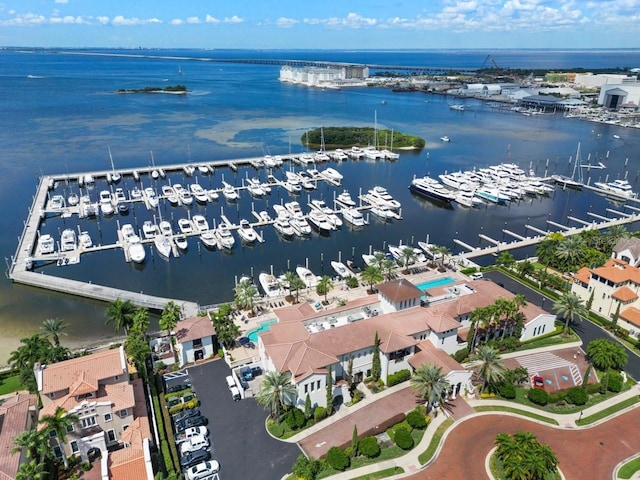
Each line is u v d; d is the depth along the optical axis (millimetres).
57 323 79500
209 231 144500
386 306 86438
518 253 130000
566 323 86812
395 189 193250
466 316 83812
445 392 67312
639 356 80000
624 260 103312
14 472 52125
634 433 62750
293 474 56469
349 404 68750
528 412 66750
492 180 196375
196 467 56719
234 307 97312
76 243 137000
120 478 52031
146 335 84625
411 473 56531
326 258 130625
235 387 71375
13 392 72375
